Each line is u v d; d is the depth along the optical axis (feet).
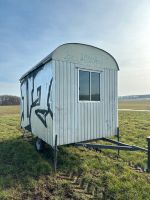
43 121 18.78
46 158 17.95
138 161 16.89
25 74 25.86
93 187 12.22
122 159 17.69
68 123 16.66
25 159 17.72
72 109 16.90
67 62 16.56
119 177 13.44
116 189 11.66
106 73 19.35
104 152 19.67
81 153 19.21
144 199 10.65
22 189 12.12
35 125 22.15
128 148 15.44
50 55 15.99
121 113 68.64
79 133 17.38
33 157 18.34
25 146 22.45
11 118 57.00
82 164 16.01
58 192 11.64
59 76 16.08
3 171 14.93
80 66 17.37
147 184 12.43
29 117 25.25
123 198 10.77
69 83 16.70
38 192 11.75
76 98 17.16
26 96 26.78
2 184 12.59
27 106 26.30
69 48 16.69
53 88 15.76
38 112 20.62
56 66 15.93
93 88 18.42
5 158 18.47
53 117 15.83
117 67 20.17
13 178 13.69
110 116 19.81
